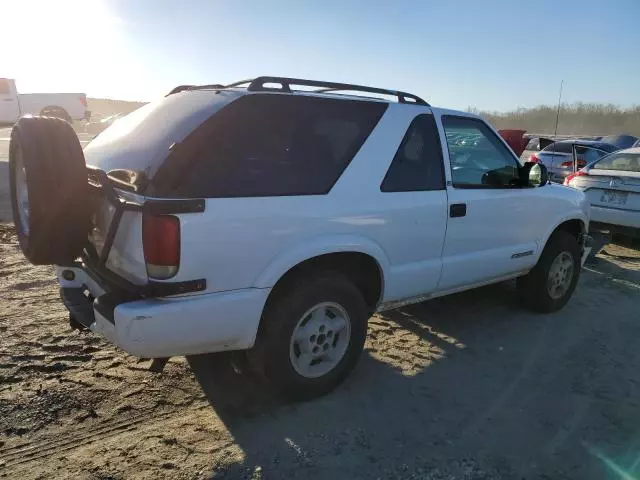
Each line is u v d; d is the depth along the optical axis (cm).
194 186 283
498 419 337
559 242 515
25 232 324
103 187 287
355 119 357
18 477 266
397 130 372
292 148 323
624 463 296
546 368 410
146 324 271
